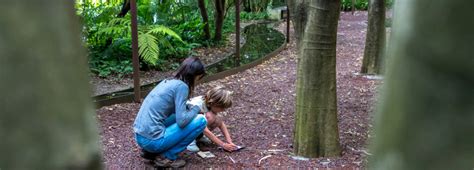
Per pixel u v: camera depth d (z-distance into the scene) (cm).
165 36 639
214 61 613
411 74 28
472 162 28
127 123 338
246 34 890
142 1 641
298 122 272
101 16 566
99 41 564
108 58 536
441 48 27
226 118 359
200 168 260
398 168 30
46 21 28
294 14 252
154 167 257
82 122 30
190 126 248
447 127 28
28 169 28
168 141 247
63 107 29
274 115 369
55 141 29
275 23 1116
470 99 27
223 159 273
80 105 30
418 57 28
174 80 248
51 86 29
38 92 28
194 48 698
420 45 27
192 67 245
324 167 257
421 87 28
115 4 634
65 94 29
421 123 29
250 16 1206
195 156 277
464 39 26
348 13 1445
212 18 844
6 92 27
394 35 30
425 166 29
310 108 264
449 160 28
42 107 28
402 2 29
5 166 28
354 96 430
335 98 265
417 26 27
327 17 241
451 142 28
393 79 30
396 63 29
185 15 788
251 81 500
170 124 255
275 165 262
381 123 32
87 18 548
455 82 27
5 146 28
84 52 31
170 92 244
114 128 325
